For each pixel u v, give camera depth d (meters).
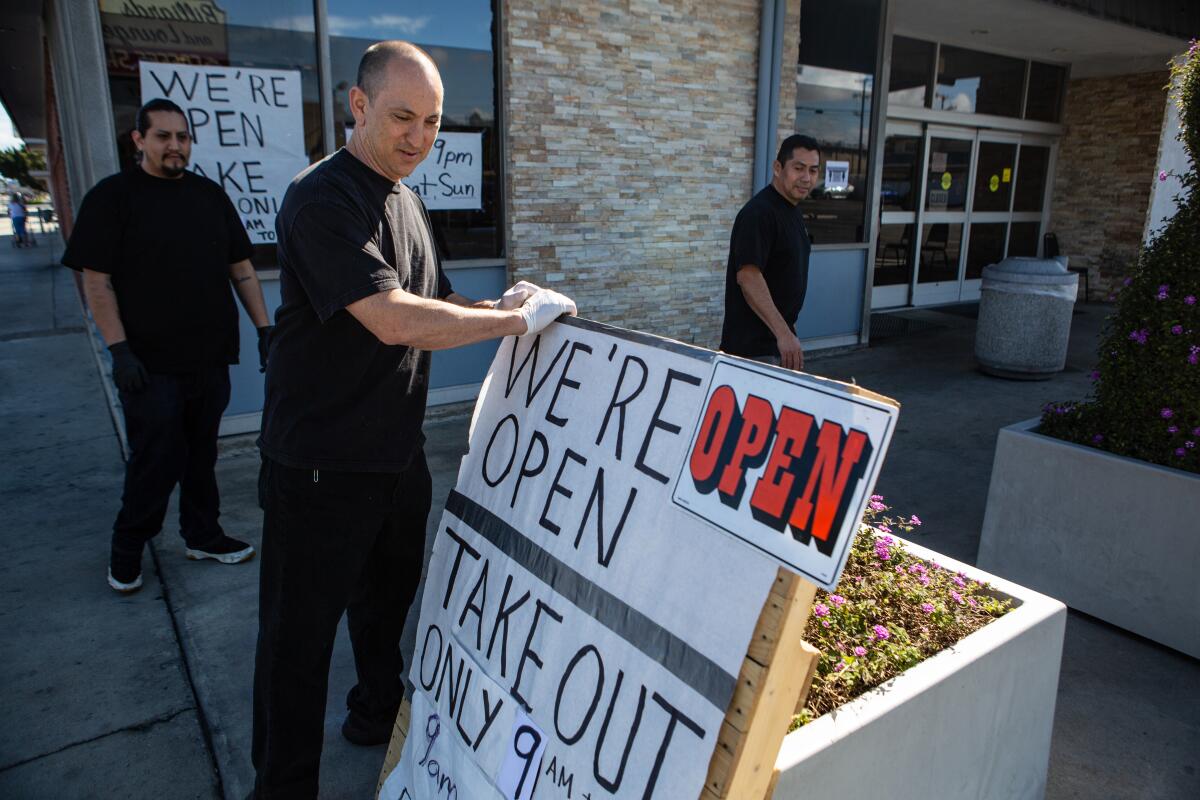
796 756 1.57
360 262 1.79
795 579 1.34
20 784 2.36
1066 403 3.76
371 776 2.41
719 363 1.59
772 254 3.49
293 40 4.91
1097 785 2.39
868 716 1.69
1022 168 11.32
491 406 2.19
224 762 2.46
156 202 3.08
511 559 1.92
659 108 6.34
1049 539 3.42
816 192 7.65
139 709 2.70
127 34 4.43
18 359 8.33
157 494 3.31
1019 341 6.91
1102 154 11.22
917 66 9.53
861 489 1.28
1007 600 2.24
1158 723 2.67
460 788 1.84
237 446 5.04
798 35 6.86
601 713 1.58
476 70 5.55
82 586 3.49
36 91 15.53
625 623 1.60
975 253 11.08
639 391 1.75
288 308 1.96
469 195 5.69
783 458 1.41
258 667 2.09
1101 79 11.09
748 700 1.36
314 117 5.05
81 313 11.46
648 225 6.49
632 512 1.67
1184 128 3.33
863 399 1.30
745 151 6.96
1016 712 2.08
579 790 1.57
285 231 1.87
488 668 1.88
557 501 1.85
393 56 1.85
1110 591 3.24
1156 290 3.26
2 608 3.31
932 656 1.94
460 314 1.83
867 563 2.39
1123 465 3.14
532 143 5.78
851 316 8.24
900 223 10.05
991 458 5.17
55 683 2.83
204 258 3.20
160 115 3.00
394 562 2.31
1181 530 3.00
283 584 2.01
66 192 10.11
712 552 1.49
